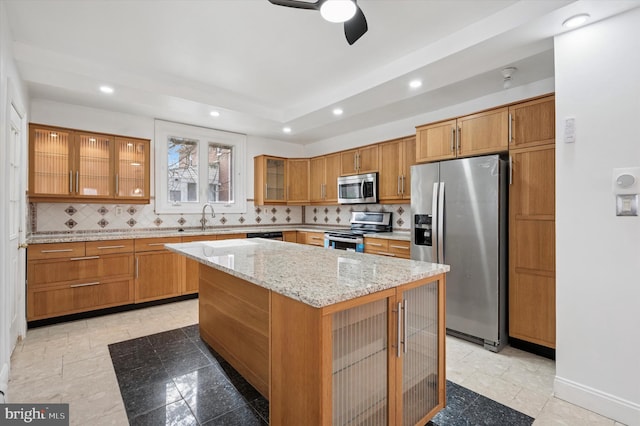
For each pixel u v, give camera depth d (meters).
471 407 1.84
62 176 3.32
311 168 5.35
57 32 2.40
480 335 2.68
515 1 1.99
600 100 1.82
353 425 1.28
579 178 1.89
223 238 4.23
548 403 1.89
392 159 4.08
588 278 1.86
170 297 3.80
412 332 1.57
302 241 5.04
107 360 2.37
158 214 4.21
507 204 2.69
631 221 1.72
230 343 2.29
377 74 3.03
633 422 1.69
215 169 4.78
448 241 2.89
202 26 2.32
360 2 2.02
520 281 2.56
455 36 2.38
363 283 1.34
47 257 3.03
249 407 1.82
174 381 2.09
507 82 2.71
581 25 1.90
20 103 2.60
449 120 3.05
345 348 1.25
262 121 4.30
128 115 3.91
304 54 2.74
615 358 1.76
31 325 2.99
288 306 1.32
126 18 2.22
